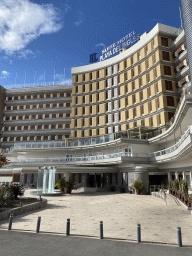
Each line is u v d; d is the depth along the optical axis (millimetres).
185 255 6363
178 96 39125
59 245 7395
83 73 55531
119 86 49000
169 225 10406
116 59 50531
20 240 8023
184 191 18250
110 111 49156
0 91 65125
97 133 49906
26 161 41375
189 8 11766
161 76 38969
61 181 30547
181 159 27141
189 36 11836
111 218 12750
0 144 63062
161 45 40844
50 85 65188
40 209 16453
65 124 61281
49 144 44938
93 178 41812
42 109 63656
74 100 54406
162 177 34438
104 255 6375
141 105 43094
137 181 27562
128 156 31938
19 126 64562
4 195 15391
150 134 36375
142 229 9695
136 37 48969
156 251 6730
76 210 16047
